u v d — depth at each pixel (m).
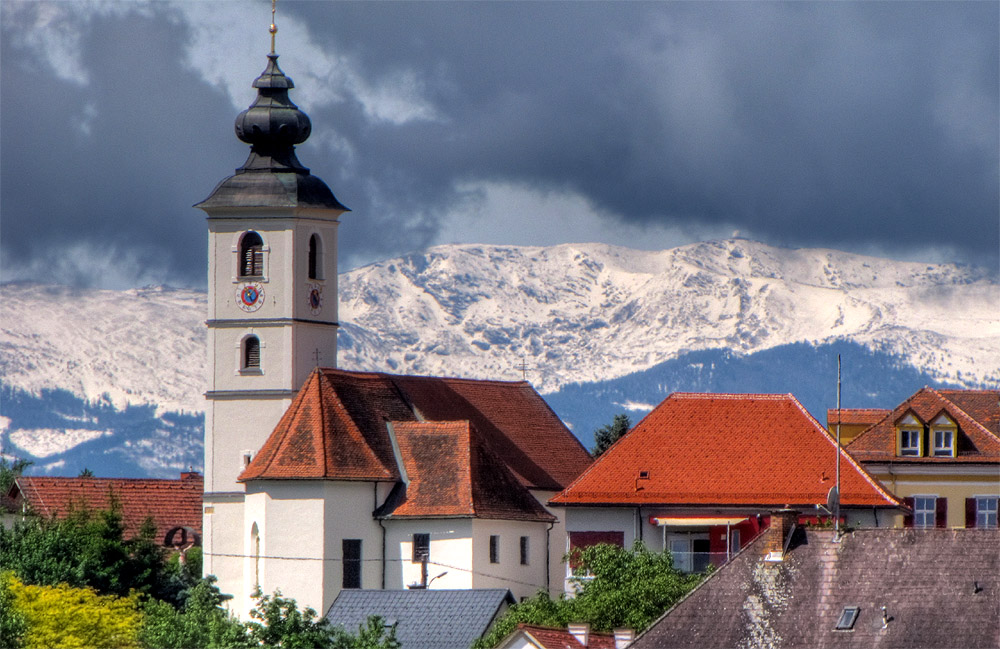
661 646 148.12
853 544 149.75
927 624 143.00
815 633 145.38
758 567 150.62
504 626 184.88
